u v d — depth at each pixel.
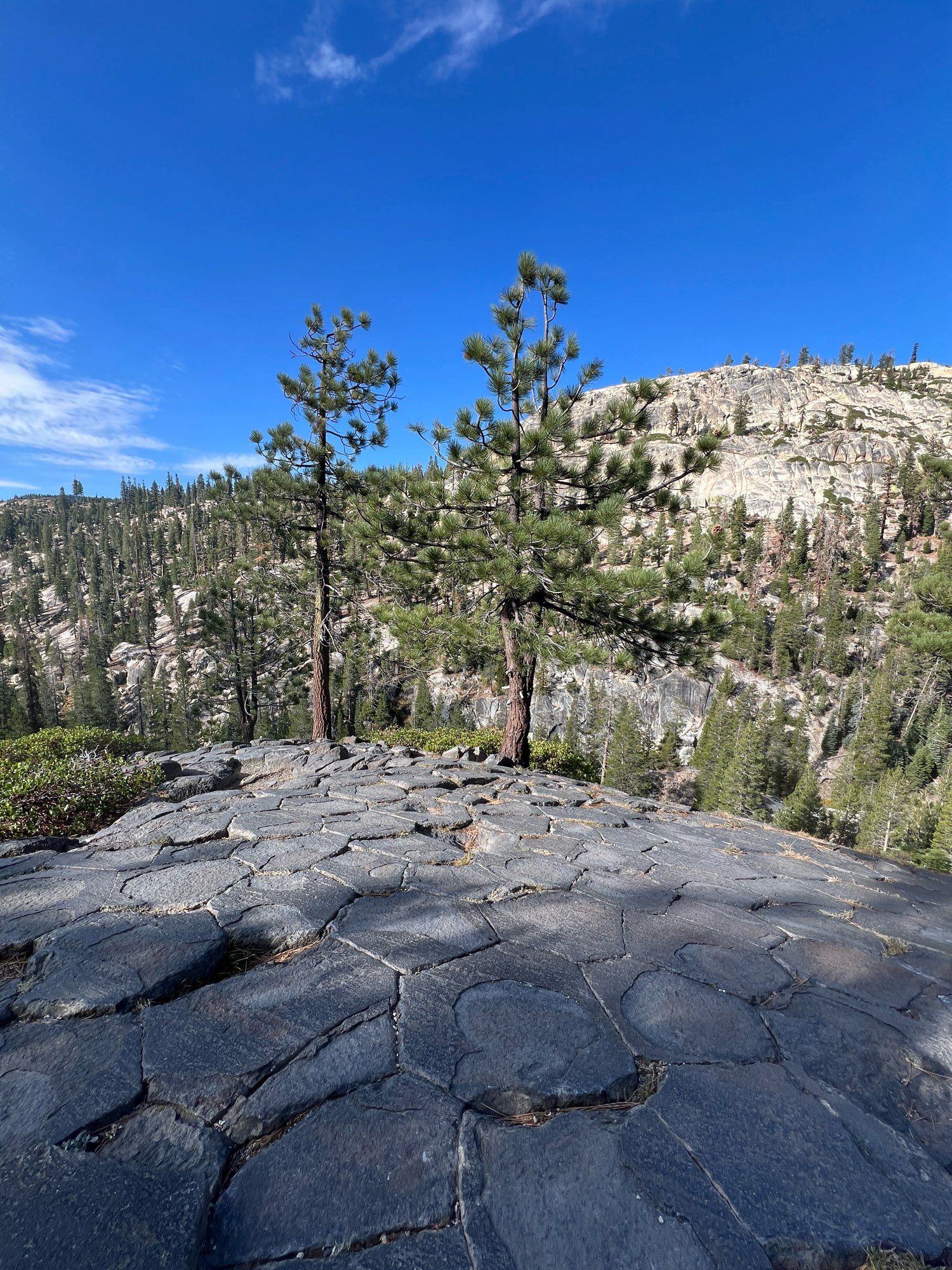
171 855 3.80
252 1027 2.09
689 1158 1.62
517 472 8.77
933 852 29.84
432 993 2.36
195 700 30.69
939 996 2.61
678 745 60.81
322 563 13.47
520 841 4.43
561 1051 2.03
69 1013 2.13
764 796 45.84
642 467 8.12
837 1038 2.23
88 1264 1.24
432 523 8.91
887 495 90.62
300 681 21.30
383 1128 1.66
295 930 2.80
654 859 4.24
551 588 8.47
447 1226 1.39
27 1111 1.67
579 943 2.86
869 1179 1.61
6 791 5.22
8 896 3.11
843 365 154.50
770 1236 1.41
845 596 73.56
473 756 9.62
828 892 3.87
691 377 139.12
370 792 5.69
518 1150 1.61
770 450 104.25
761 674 65.94
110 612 98.00
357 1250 1.32
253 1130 1.64
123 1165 1.50
